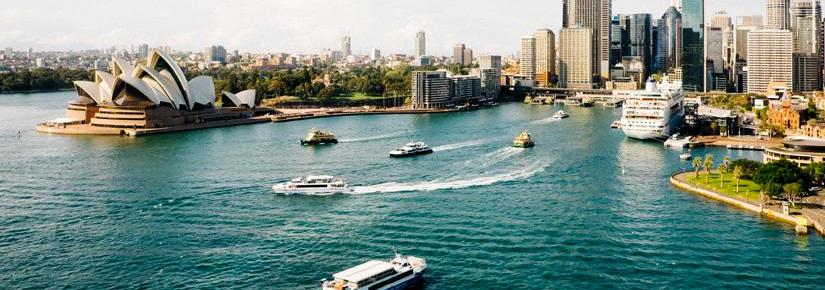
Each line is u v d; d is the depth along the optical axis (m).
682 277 129.62
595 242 150.75
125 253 146.38
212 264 138.88
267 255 144.12
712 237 154.00
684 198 194.62
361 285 121.44
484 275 131.62
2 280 131.12
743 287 124.75
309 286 126.94
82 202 192.50
